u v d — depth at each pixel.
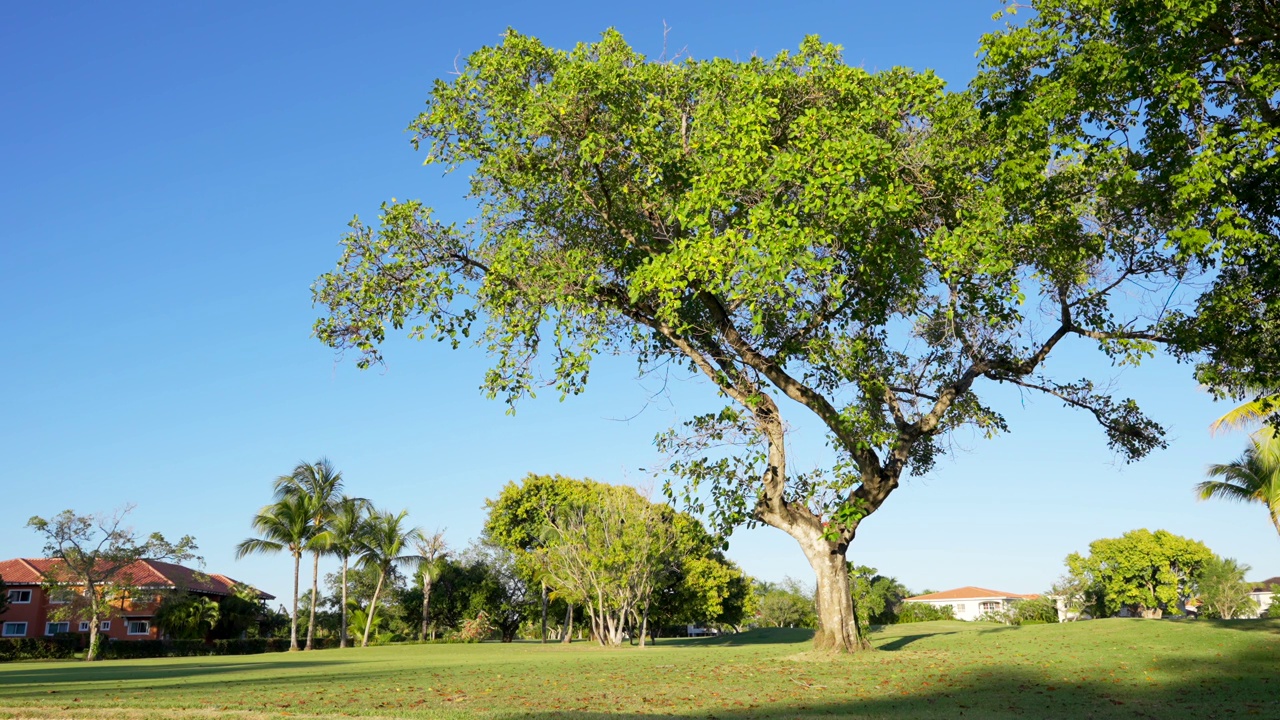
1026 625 35.16
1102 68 14.35
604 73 18.05
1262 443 31.80
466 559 72.19
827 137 16.70
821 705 12.59
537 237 20.00
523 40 18.95
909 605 87.56
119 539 48.59
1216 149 13.62
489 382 18.94
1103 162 15.34
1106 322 19.69
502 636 71.50
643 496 43.31
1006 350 20.64
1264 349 17.03
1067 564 88.94
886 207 15.66
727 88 18.55
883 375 20.80
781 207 15.98
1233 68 13.76
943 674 16.95
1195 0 12.82
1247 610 82.31
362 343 19.73
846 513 19.31
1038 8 15.48
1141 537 83.50
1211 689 14.20
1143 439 21.94
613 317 20.28
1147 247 18.03
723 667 19.59
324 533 55.41
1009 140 15.88
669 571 46.78
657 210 19.03
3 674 22.55
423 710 11.55
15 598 59.00
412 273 20.06
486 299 19.33
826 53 18.38
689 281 18.41
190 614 55.03
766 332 20.25
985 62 15.84
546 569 48.69
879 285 18.27
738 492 20.41
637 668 20.39
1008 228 16.59
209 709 11.52
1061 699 13.20
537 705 12.42
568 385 18.12
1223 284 17.25
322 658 34.59
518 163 19.77
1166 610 85.25
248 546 53.78
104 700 12.88
